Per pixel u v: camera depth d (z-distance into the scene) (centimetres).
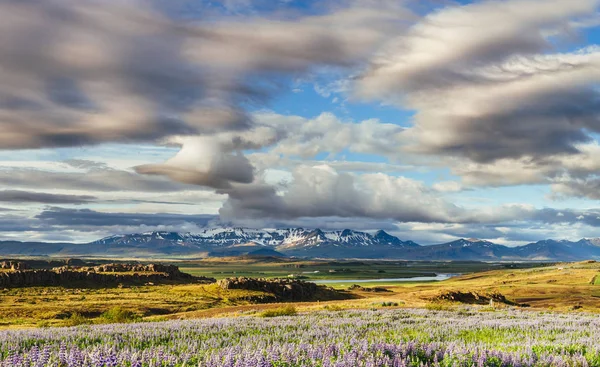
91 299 12800
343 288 19000
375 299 11500
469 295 11656
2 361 1914
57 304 11325
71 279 16338
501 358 1870
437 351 2014
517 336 2744
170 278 19825
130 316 5847
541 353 2025
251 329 3192
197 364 1800
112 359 1802
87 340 2581
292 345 2070
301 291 15900
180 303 12269
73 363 1802
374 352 2031
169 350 2156
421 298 11181
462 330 3133
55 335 2847
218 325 3462
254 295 14275
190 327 3316
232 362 1764
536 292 16188
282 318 4219
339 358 1789
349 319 3950
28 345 2484
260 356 1759
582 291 16325
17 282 14762
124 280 17925
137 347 2411
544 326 3397
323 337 2700
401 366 1762
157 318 7319
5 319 8662
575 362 1872
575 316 4712
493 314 4844
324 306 7975
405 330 3108
